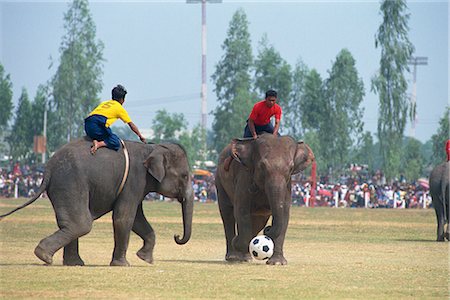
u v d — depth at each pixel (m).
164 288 35.91
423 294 35.78
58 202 43.31
